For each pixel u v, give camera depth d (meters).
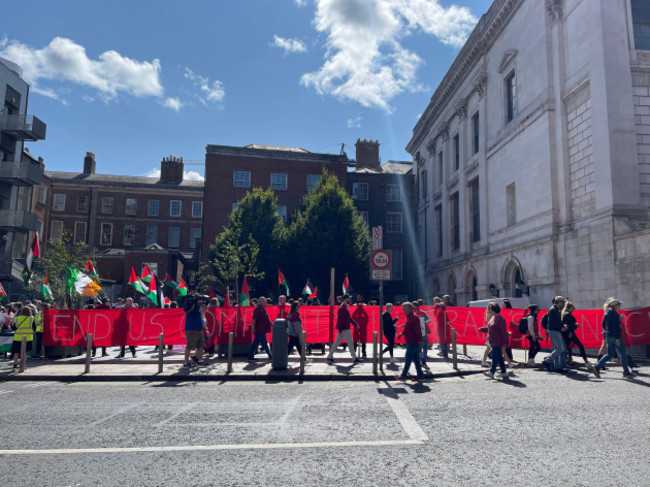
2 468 4.45
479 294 27.97
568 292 18.91
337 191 32.69
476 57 29.50
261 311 12.77
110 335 13.69
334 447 5.07
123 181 53.06
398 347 17.70
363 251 32.25
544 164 21.02
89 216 51.06
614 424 5.97
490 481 4.06
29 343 13.64
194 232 53.16
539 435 5.48
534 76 22.25
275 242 33.16
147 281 18.28
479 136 28.89
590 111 18.23
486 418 6.35
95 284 15.61
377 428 5.86
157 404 7.49
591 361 13.15
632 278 15.53
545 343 13.82
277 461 4.62
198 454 4.85
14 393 8.62
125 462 4.62
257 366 11.66
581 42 18.89
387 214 44.72
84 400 7.87
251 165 40.56
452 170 35.00
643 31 18.11
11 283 31.56
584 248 17.95
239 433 5.66
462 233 31.69
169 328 14.01
